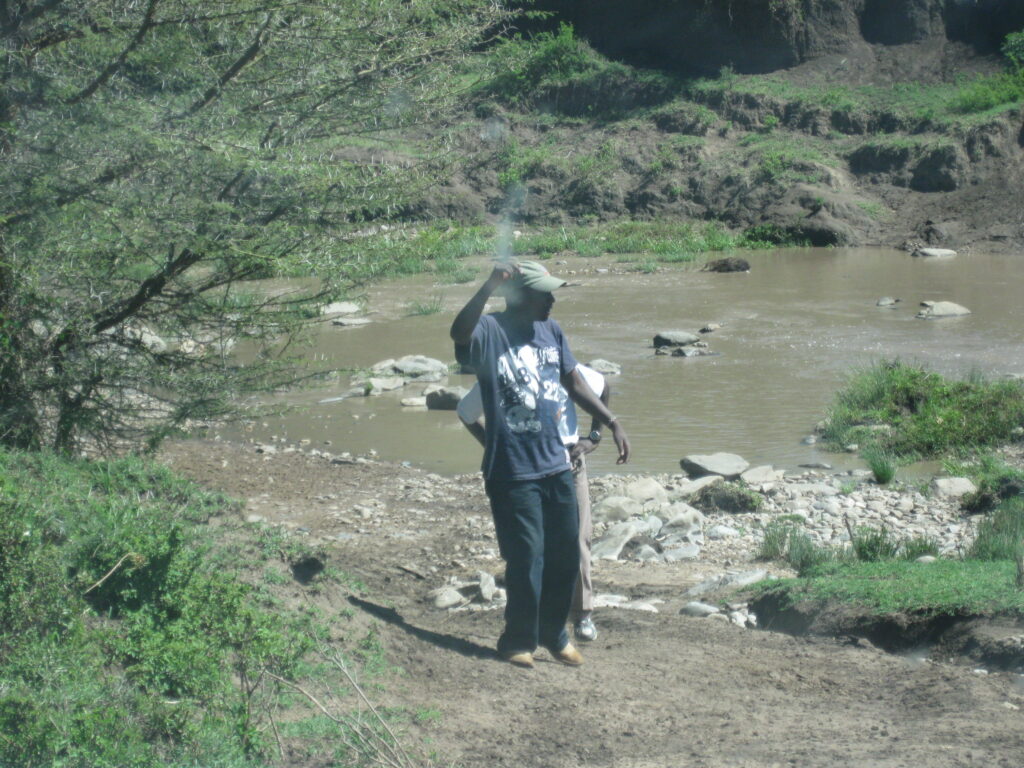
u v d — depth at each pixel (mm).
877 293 27266
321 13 7828
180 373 8406
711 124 45812
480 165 9609
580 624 6137
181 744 3938
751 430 15219
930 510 11320
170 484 6922
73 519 5340
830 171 41531
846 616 6711
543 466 5281
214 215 7566
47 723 3738
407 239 8648
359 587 6484
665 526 10805
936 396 15016
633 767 4242
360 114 8344
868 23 47906
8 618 4359
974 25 46562
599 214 43500
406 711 4621
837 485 12414
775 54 47938
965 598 6488
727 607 7625
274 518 11086
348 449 14547
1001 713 4902
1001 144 40188
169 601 4707
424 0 8359
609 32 50594
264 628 4594
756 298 27266
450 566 9453
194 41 7820
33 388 7789
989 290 26969
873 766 4184
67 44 7809
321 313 9039
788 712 4988
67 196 7410
